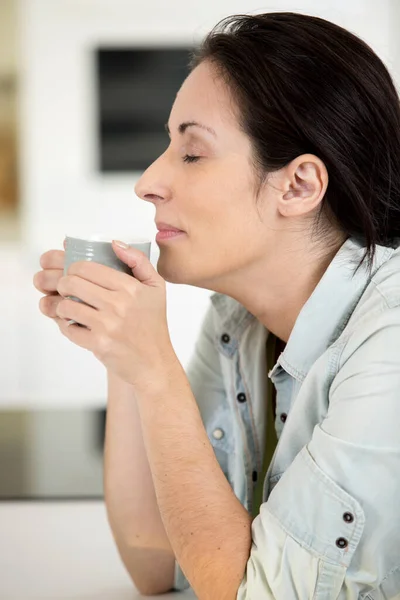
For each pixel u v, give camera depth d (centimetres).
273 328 137
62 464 187
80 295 114
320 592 106
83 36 439
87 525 153
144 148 447
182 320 425
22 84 443
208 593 110
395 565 109
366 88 121
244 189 122
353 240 127
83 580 132
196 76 124
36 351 440
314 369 120
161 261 127
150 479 142
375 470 106
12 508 161
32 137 448
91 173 450
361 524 105
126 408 146
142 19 436
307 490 107
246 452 146
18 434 215
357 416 107
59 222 452
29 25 439
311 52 119
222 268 126
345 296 125
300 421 122
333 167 121
